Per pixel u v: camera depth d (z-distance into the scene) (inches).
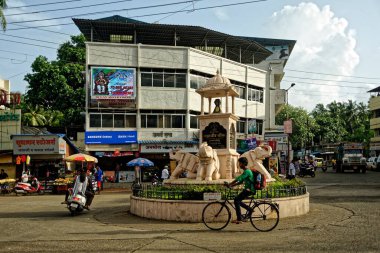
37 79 1624.0
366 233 332.8
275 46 2041.1
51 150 1113.4
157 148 1317.7
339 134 2987.2
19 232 377.4
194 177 529.0
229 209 381.7
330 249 275.6
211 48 1604.3
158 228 382.6
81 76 1652.3
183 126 1358.3
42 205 660.1
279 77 1982.0
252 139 1330.0
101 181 947.3
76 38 1740.9
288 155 1195.3
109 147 1302.9
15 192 935.0
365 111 3058.6
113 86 1293.1
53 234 363.6
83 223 433.1
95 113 1300.4
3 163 1132.5
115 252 281.6
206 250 282.8
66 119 1619.1
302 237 322.3
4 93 1272.1
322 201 607.2
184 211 415.2
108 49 1307.8
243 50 1635.1
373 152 2267.5
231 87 551.2
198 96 1402.6
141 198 466.9
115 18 1579.7
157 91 1339.8
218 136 545.6
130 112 1326.3
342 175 1467.8
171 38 1482.5
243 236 333.7
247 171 375.6
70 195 523.8
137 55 1327.5
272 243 301.4
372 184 975.0
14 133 1158.3
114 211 540.1
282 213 424.5
